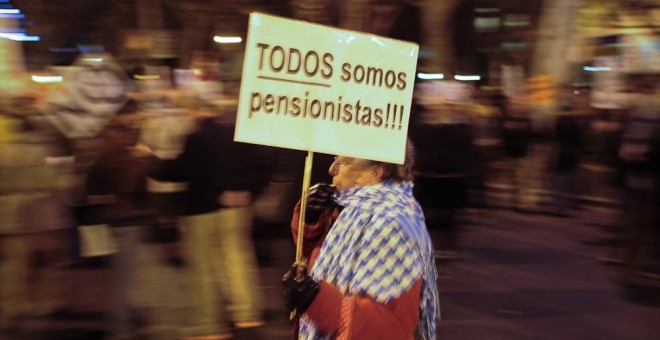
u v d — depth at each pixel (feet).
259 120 6.80
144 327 16.96
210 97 15.90
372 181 7.27
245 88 6.75
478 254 26.00
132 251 16.03
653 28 35.40
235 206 16.21
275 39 6.79
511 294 20.75
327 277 6.77
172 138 15.17
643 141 21.17
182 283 16.57
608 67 35.04
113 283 16.43
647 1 36.06
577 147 35.96
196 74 16.17
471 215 32.76
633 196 21.47
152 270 16.30
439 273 23.03
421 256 6.71
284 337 16.70
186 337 16.29
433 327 7.04
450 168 23.75
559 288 21.50
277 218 21.40
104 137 15.42
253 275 17.30
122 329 16.44
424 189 24.03
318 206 7.51
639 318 18.71
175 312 16.48
